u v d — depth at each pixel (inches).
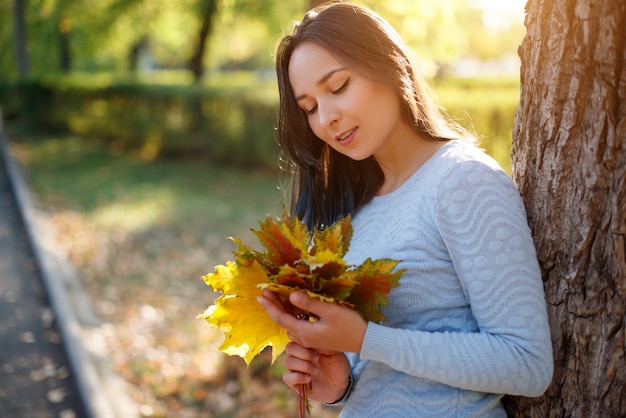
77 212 368.5
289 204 79.2
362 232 65.6
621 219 55.8
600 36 55.9
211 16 657.0
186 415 159.9
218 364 179.9
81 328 206.4
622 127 55.4
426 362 52.8
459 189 55.3
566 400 59.5
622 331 56.6
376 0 202.8
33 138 653.3
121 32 745.6
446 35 237.0
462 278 55.1
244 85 551.8
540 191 61.1
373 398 60.5
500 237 53.1
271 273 57.2
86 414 155.7
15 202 392.2
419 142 63.5
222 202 396.5
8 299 237.9
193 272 268.1
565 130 58.7
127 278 259.6
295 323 54.6
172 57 1200.8
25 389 171.9
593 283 57.5
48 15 688.4
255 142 487.2
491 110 283.3
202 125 524.4
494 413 59.1
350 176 69.6
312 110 63.4
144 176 481.1
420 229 57.6
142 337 204.5
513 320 52.1
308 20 63.1
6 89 773.3
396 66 60.6
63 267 268.2
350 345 54.2
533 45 62.0
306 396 62.3
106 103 612.4
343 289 53.9
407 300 57.8
